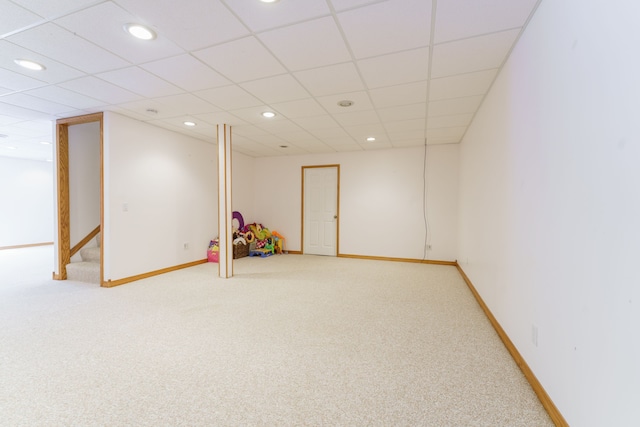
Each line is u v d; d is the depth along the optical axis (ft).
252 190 23.47
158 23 6.46
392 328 8.91
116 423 4.96
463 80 9.25
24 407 5.32
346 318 9.68
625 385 3.32
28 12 6.07
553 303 5.14
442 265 18.40
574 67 4.52
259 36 6.96
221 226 14.80
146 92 10.42
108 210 12.80
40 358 7.02
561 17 4.95
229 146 14.70
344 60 8.07
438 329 8.84
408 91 10.13
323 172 21.76
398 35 6.89
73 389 5.87
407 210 19.43
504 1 5.71
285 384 6.10
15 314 9.77
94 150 15.83
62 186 14.26
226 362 6.93
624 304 3.35
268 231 22.82
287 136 16.60
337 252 21.26
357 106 11.64
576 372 4.38
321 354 7.33
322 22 6.40
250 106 11.76
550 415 5.11
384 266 18.01
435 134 15.92
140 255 14.26
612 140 3.61
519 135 6.95
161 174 15.29
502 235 8.24
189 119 13.69
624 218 3.37
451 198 18.40
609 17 3.68
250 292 12.48
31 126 15.29
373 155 20.26
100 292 12.25
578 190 4.38
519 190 6.89
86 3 5.79
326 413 5.25
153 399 5.59
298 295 12.11
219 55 7.85
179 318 9.56
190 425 4.94
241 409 5.34
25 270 16.42
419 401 5.58
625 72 3.38
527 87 6.48
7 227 24.44
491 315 9.34
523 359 6.52
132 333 8.41
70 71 8.82
